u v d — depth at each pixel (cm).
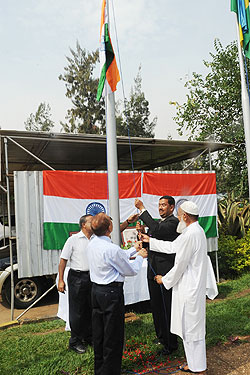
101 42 381
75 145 694
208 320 462
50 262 570
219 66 1146
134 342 395
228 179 1177
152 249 362
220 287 659
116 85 384
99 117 2209
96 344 304
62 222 577
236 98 1109
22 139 612
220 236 839
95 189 603
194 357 310
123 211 623
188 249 311
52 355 380
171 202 381
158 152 817
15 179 557
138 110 2288
